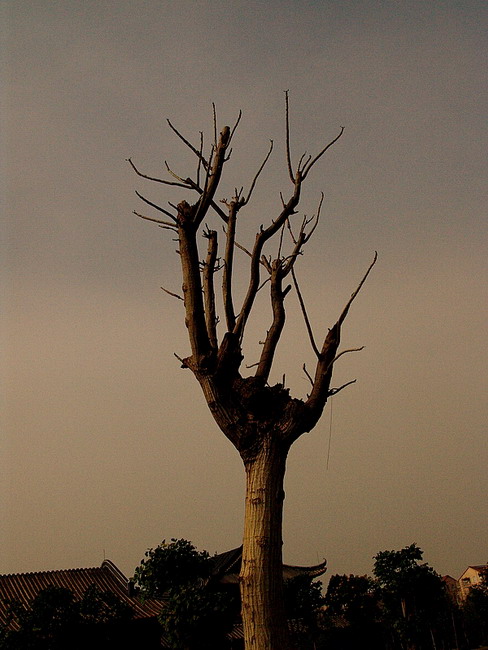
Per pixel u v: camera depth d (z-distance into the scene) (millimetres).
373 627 30469
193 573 19109
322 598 28656
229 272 6148
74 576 29453
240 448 5336
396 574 27547
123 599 27469
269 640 4645
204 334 5523
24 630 18109
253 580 4824
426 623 26828
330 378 5633
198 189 5859
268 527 5000
